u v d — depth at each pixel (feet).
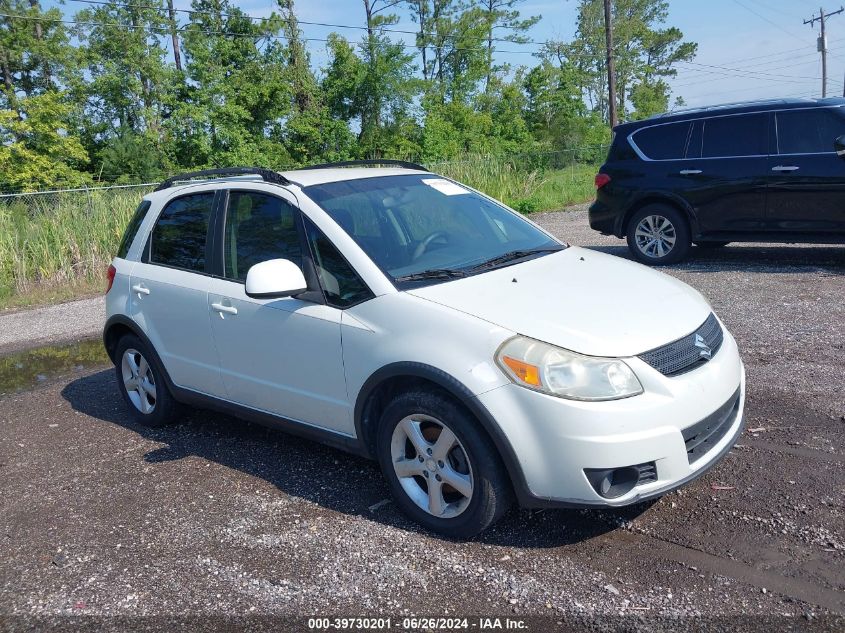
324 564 11.19
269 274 12.27
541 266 13.32
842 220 26.89
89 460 16.12
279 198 14.15
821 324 21.08
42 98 95.40
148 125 115.03
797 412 15.28
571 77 166.20
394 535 11.87
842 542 10.65
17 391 22.16
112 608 10.51
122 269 17.43
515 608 9.80
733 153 29.04
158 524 12.89
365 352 12.01
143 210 17.61
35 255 41.34
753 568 10.23
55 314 34.01
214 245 15.19
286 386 13.62
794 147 27.73
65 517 13.48
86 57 123.03
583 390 10.29
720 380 11.37
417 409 11.46
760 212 28.63
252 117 116.98
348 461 14.84
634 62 233.55
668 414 10.44
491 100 167.73
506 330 10.88
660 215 31.19
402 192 14.83
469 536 11.47
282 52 123.44
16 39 123.54
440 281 12.36
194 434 17.13
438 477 11.57
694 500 12.16
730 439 11.71
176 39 143.95
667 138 30.91
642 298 12.14
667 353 10.92
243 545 11.93
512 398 10.52
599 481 10.26
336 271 12.83
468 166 66.33
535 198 64.75
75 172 97.86
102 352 26.30
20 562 12.02
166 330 16.10
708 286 26.86
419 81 125.29
